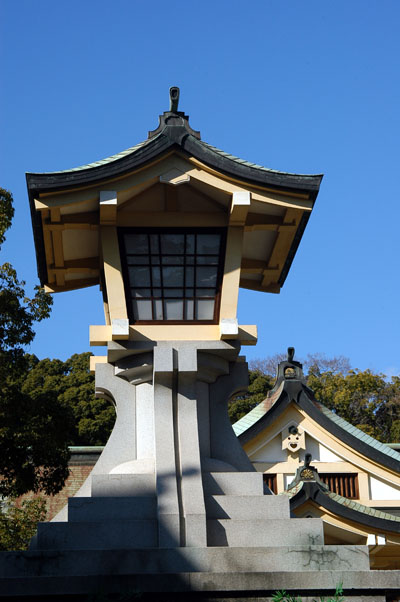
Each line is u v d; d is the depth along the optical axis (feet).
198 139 43.24
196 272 43.65
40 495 85.81
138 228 43.34
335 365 209.36
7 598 32.83
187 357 40.29
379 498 81.97
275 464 82.74
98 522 36.81
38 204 40.73
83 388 124.67
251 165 42.52
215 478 39.78
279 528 37.70
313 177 42.09
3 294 60.54
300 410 84.33
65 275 50.24
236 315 42.63
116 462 41.32
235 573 33.94
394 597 34.37
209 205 43.75
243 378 43.65
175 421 40.09
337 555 36.37
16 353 61.16
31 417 59.88
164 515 36.73
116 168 41.01
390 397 160.04
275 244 47.60
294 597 33.86
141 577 33.53
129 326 41.75
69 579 33.24
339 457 83.41
